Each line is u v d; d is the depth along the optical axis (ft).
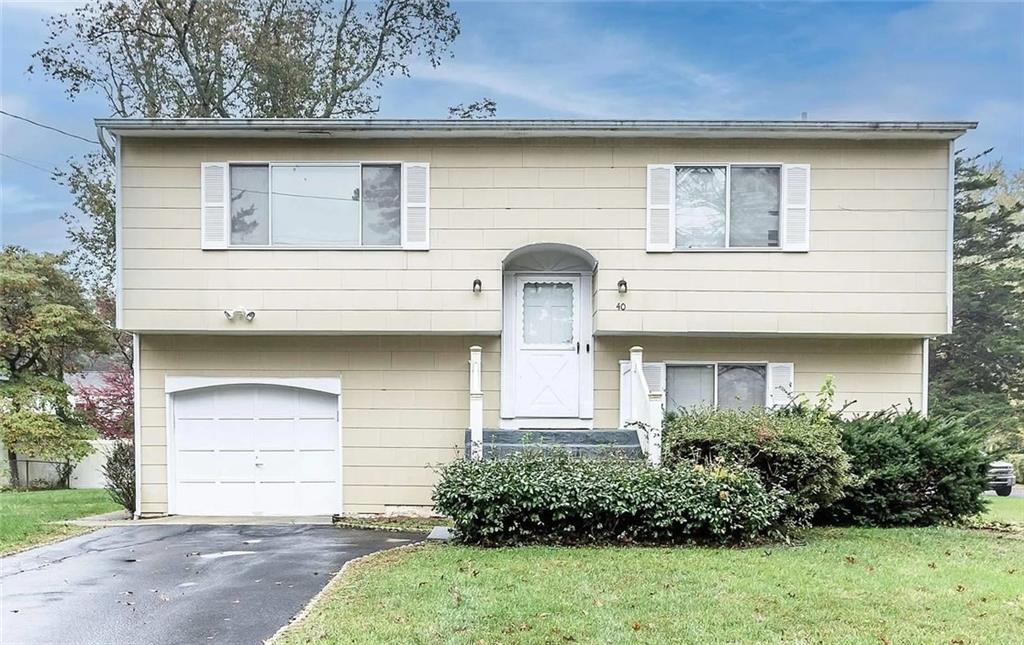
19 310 59.72
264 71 62.95
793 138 34.04
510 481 25.44
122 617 18.24
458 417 35.42
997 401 87.71
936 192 33.91
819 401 32.24
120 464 36.65
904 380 35.27
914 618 16.96
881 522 30.25
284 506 35.60
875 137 33.73
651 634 15.72
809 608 17.62
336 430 35.68
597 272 34.17
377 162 34.35
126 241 33.96
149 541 28.53
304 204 34.40
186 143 34.24
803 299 33.78
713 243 34.35
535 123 33.32
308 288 33.96
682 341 35.40
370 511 35.37
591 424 35.42
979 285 91.09
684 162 34.32
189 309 33.86
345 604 18.21
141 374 35.47
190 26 61.52
